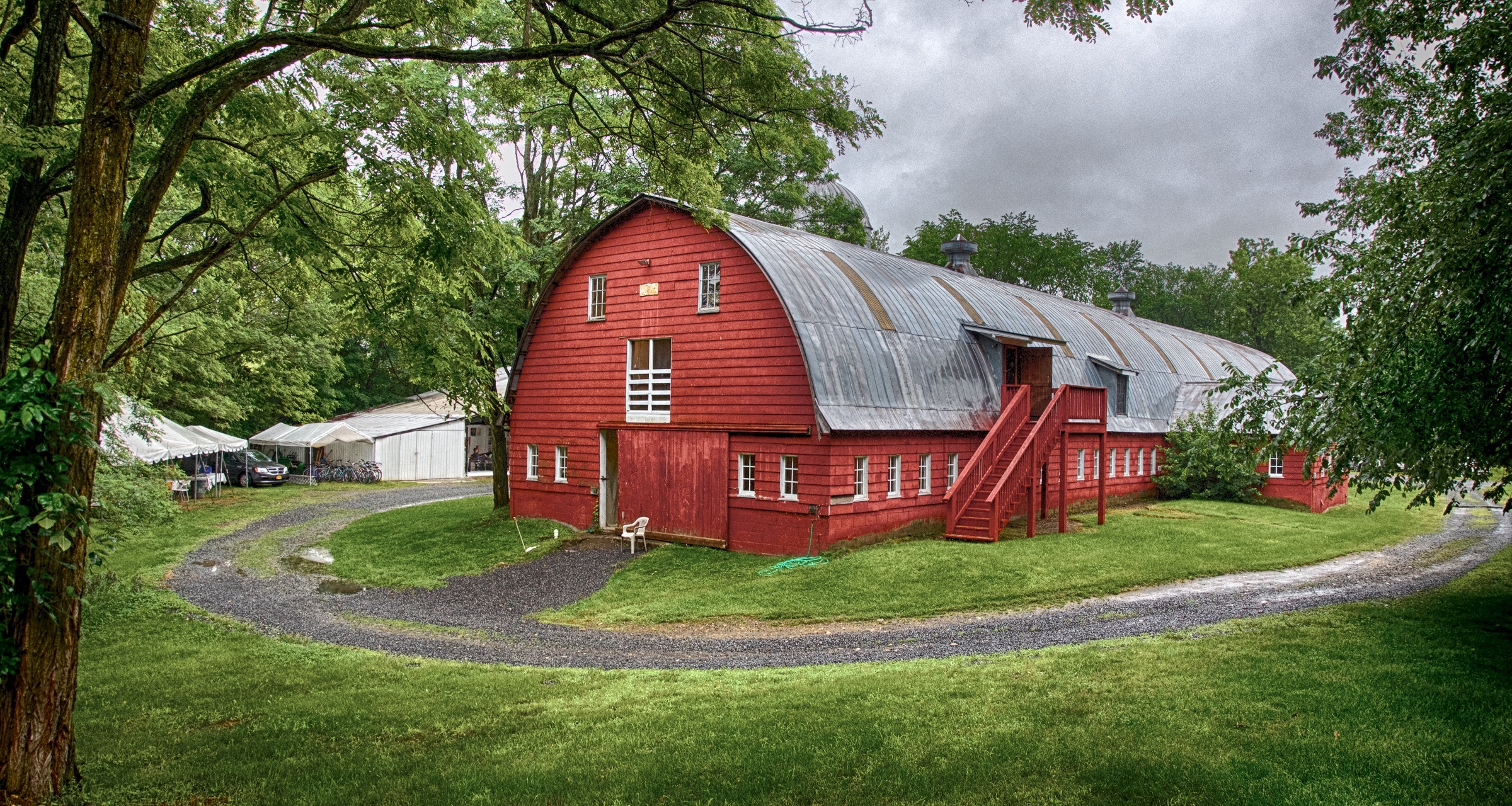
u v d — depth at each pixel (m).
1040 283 66.00
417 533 25.06
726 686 9.90
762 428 19.81
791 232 24.88
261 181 13.01
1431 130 10.60
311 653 12.59
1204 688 8.37
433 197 11.68
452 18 11.95
